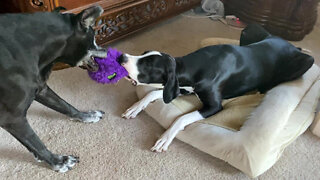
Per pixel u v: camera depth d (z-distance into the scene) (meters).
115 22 2.03
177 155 1.45
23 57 1.07
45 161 1.30
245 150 1.30
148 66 1.38
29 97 1.13
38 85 1.18
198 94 1.54
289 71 1.65
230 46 1.60
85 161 1.40
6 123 1.13
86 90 1.78
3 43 1.03
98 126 1.56
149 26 2.29
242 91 1.65
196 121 1.49
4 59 1.02
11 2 1.75
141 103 1.61
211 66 1.49
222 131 1.40
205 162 1.42
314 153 1.49
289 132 1.42
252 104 1.57
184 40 2.29
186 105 1.60
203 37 2.34
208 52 1.55
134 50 2.13
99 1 1.85
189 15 2.61
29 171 1.34
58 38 1.12
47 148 1.42
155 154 1.45
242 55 1.58
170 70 1.37
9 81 1.04
